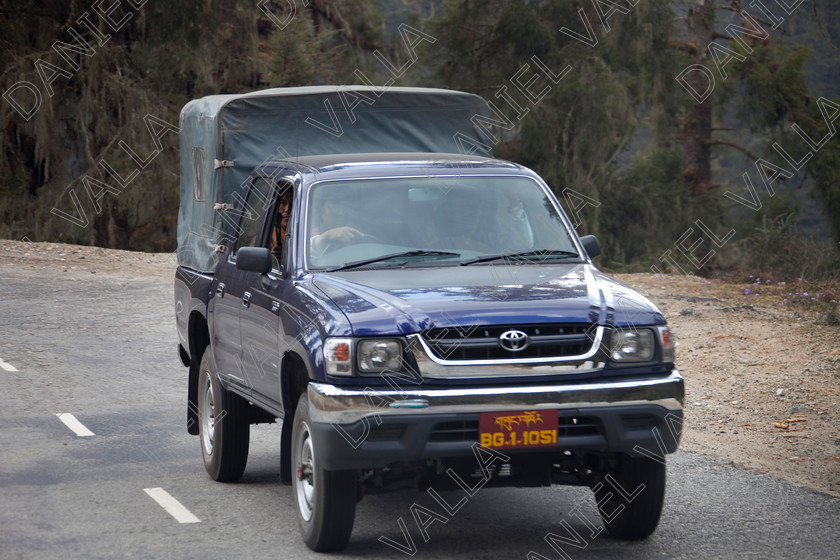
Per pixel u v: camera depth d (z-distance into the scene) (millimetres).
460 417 10750
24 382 22484
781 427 17922
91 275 40094
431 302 11367
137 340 27891
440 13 63094
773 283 38156
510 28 58344
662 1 57625
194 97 60781
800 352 23000
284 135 17266
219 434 14805
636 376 11398
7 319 30578
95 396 21312
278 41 60688
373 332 10969
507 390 10828
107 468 15906
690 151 64438
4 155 55125
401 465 11555
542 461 11617
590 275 12711
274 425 19438
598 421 11078
